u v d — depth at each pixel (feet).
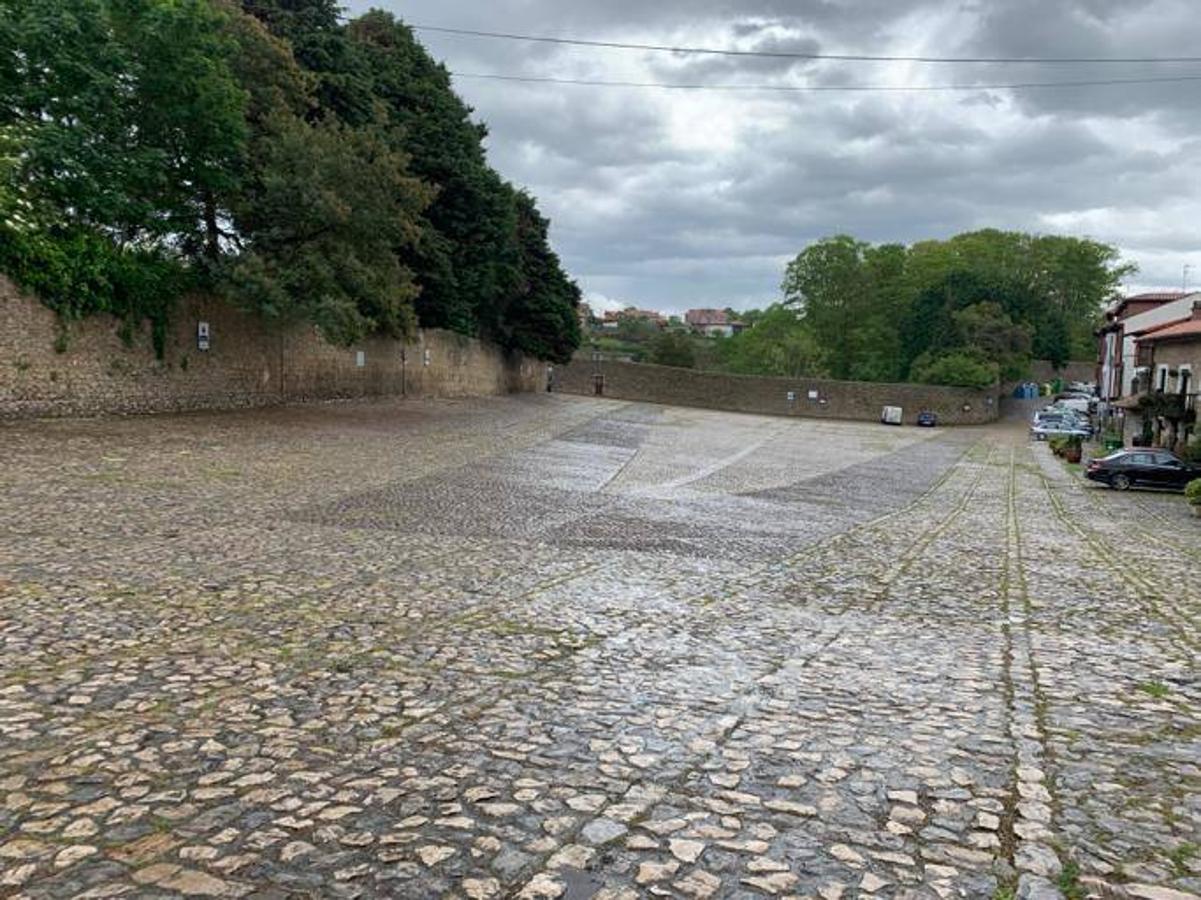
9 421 68.69
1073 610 33.42
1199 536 61.98
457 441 91.56
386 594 29.71
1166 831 13.91
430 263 142.31
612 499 62.34
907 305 317.42
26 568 30.04
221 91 81.76
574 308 211.61
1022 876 12.31
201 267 90.53
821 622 29.60
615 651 24.36
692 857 12.60
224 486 51.49
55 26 70.44
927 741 17.81
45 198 72.18
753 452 119.96
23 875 11.66
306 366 112.57
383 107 125.90
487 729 17.69
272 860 12.19
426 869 12.02
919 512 68.80
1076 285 348.38
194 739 16.57
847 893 11.72
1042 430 184.96
